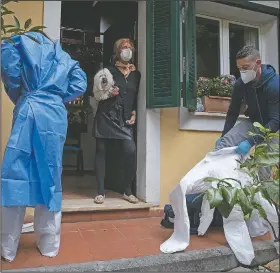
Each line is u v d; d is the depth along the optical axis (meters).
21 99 2.08
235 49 4.31
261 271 2.30
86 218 3.13
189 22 3.46
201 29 4.11
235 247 2.35
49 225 2.13
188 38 3.41
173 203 2.46
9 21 3.04
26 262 2.05
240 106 3.05
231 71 4.27
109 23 4.60
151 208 3.38
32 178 1.99
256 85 2.71
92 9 4.75
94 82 3.40
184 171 3.59
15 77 2.04
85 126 5.64
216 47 4.20
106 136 3.36
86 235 2.68
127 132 3.40
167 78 3.36
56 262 2.06
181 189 2.39
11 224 2.03
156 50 3.44
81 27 4.77
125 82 3.42
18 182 1.93
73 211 3.06
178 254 2.24
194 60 3.55
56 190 2.06
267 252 2.46
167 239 2.55
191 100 3.45
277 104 2.66
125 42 3.44
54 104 2.07
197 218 2.81
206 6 3.91
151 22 3.48
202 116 3.69
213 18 4.14
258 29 4.37
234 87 2.97
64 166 5.86
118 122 3.38
